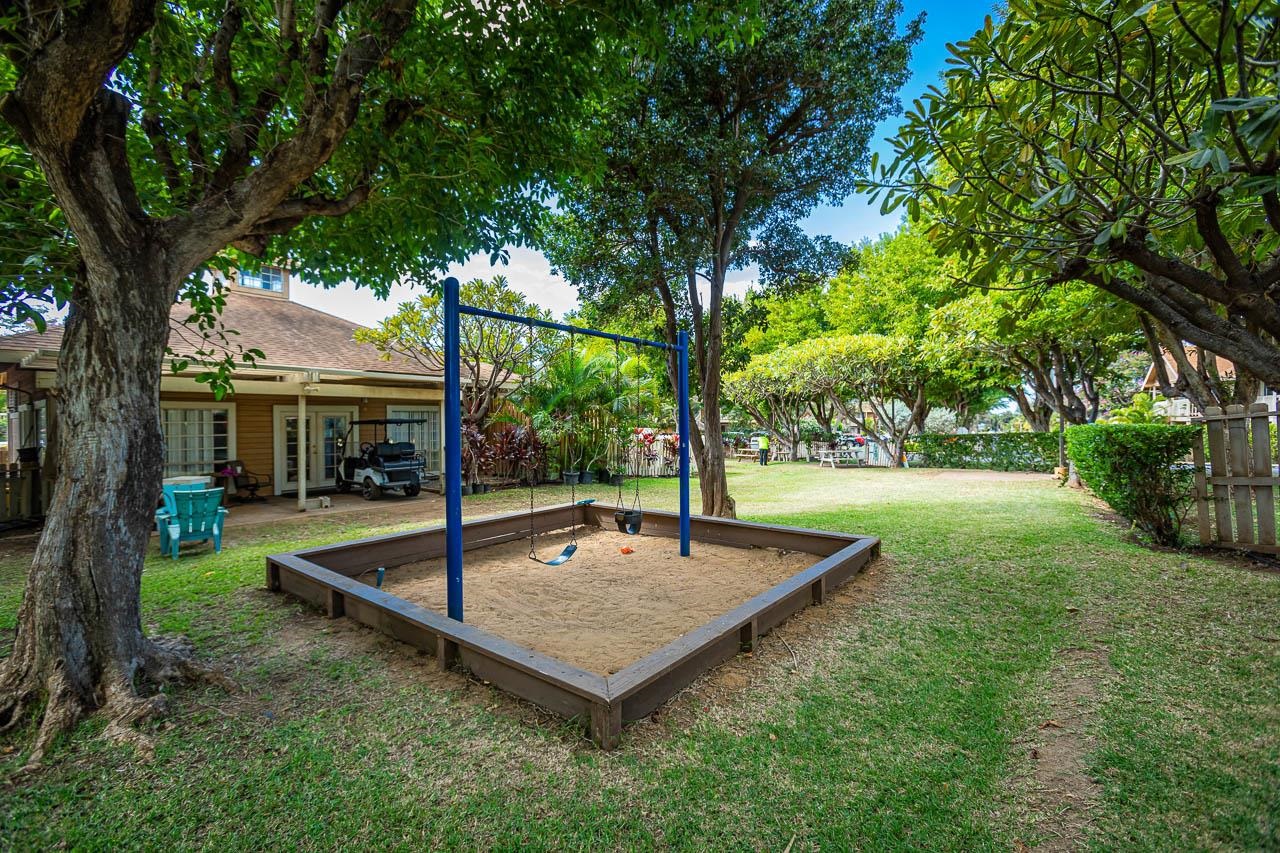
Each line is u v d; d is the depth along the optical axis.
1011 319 3.89
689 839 1.91
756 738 2.49
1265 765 2.20
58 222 3.38
